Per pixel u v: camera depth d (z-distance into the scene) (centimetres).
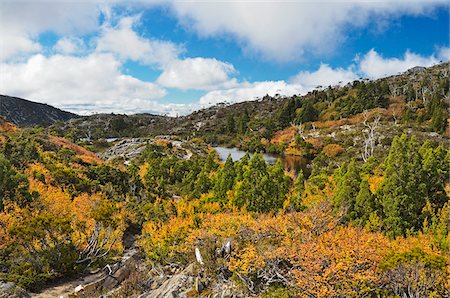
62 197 2450
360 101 9256
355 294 1105
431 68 14075
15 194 2117
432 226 1573
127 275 1780
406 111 7812
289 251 1335
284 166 5912
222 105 17312
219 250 1510
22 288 1505
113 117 14550
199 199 2791
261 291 1270
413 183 1708
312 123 9188
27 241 1686
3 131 4484
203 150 7631
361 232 1541
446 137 6156
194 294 1306
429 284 1097
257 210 2319
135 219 2694
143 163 5441
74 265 1786
